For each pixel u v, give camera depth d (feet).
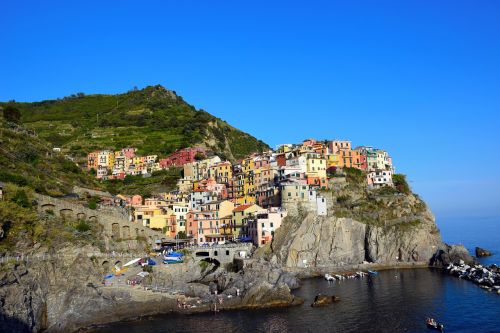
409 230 621.31
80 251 428.15
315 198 628.69
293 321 365.20
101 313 380.17
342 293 453.99
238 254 529.45
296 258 559.79
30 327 335.88
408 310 389.19
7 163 529.45
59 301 373.40
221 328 353.10
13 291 329.72
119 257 463.42
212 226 634.43
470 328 342.44
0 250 364.38
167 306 401.70
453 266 560.61
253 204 633.20
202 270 500.74
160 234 568.41
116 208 571.69
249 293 414.21
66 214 471.21
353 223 614.34
